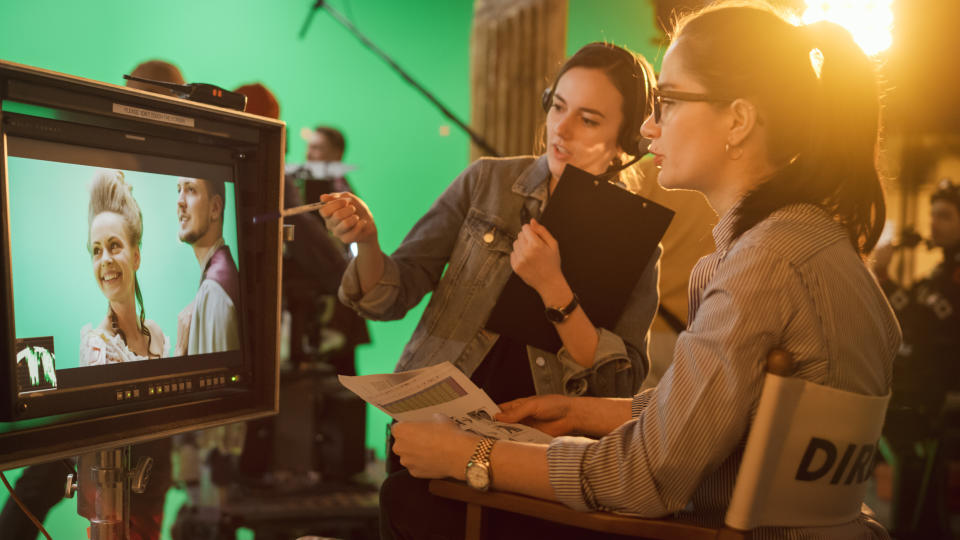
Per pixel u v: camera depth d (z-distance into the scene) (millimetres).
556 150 1593
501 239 1646
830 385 967
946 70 4277
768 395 918
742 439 994
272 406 1241
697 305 1136
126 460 1091
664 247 2791
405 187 7445
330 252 3080
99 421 1010
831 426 958
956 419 3438
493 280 1628
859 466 1012
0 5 6359
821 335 960
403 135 7375
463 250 1675
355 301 1621
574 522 1026
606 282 1514
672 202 2777
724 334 947
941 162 4395
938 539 3385
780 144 1065
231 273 1201
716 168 1101
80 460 1093
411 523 1236
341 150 4262
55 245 948
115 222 1022
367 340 3725
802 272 965
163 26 6793
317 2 4043
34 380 920
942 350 3461
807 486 974
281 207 1244
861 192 1059
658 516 1001
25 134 914
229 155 1198
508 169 1706
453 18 7309
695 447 947
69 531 2887
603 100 1541
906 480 3436
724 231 1102
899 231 4156
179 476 3541
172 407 1104
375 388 1218
